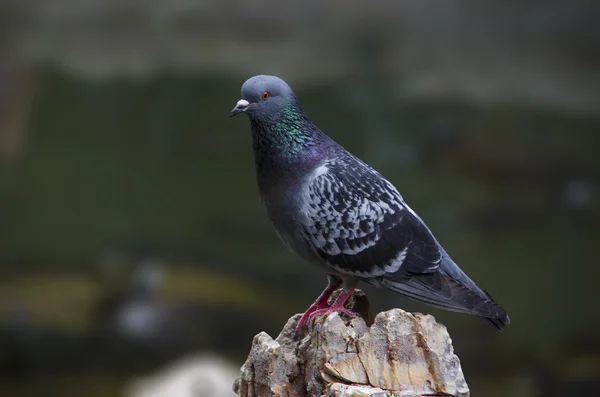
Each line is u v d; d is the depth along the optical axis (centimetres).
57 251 1620
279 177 612
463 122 2097
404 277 600
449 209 1784
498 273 1546
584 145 2009
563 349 1331
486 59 2439
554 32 2484
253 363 512
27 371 1307
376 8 2652
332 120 2134
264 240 1692
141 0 2631
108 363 1320
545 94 2242
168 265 1563
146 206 1838
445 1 2659
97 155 2064
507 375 1288
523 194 1859
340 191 601
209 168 2025
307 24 2586
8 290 1431
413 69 2362
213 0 2598
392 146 2039
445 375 484
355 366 482
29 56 2394
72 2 2631
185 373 1091
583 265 1574
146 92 2280
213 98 2242
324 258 611
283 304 1446
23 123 2184
